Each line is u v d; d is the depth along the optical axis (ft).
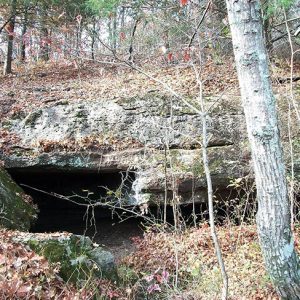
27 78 39.19
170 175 23.53
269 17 28.58
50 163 24.90
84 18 33.91
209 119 25.70
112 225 27.61
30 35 31.63
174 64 31.78
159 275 17.98
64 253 15.90
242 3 13.96
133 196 24.99
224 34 29.66
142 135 25.58
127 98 27.45
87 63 43.06
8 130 26.14
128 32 29.78
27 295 13.26
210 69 32.42
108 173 26.37
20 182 27.40
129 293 16.53
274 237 14.42
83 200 28.22
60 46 26.30
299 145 24.02
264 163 14.21
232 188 24.31
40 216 28.35
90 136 25.63
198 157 24.27
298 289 14.52
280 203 14.28
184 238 22.22
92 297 15.12
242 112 26.12
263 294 16.70
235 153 24.43
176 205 22.38
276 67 31.17
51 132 25.95
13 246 15.11
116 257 22.63
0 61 52.16
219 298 16.97
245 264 18.52
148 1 28.63
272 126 14.11
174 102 26.73
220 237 21.49
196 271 18.13
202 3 25.21
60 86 33.60
